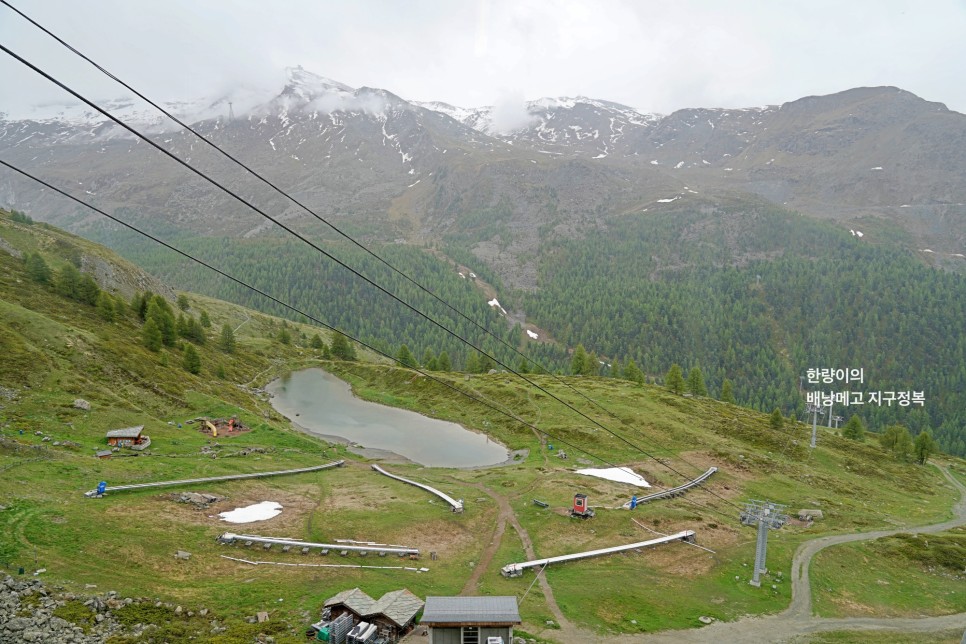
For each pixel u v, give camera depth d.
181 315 160.25
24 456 63.62
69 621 37.44
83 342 104.44
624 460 101.19
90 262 163.50
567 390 143.12
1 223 160.00
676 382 159.00
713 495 88.12
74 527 50.06
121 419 88.38
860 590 60.50
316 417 134.50
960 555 70.44
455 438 119.19
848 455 125.94
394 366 175.25
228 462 81.06
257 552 54.34
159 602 42.31
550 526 68.25
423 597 49.12
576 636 45.31
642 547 64.00
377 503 71.62
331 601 43.97
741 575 60.47
